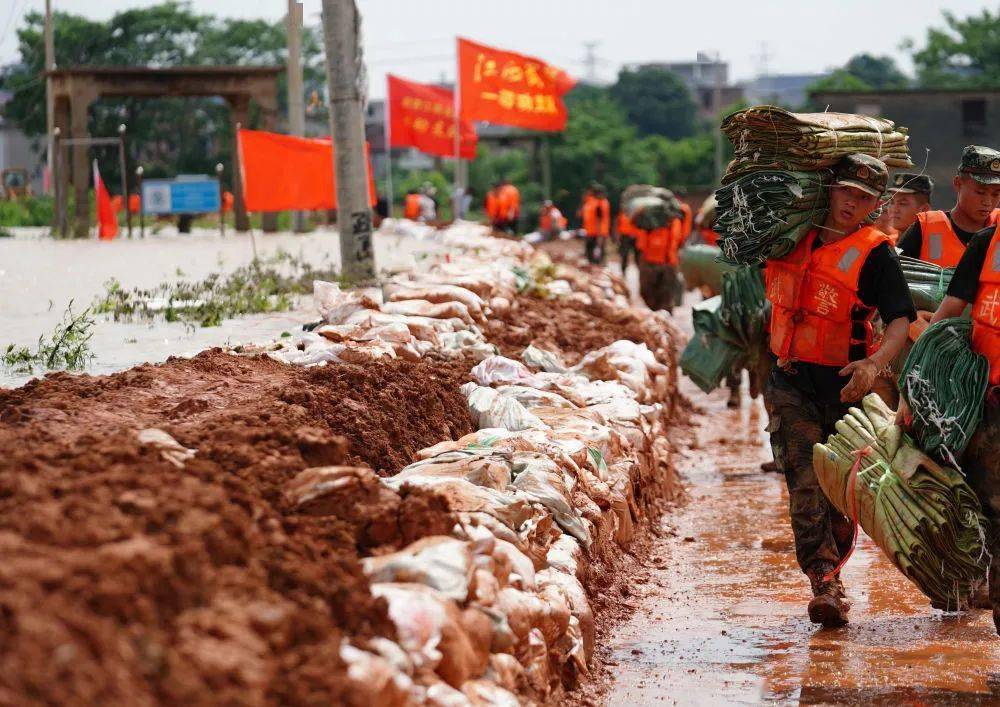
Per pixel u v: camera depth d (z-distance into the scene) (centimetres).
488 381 1033
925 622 761
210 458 571
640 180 8131
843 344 772
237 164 3781
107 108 8250
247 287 1662
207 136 8612
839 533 809
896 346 738
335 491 553
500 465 720
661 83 12181
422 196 4516
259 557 448
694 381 1149
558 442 846
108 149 8125
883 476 695
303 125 3591
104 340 1195
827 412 782
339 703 391
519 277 1767
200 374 893
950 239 891
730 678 666
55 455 526
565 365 1294
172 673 353
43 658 330
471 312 1264
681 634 747
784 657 700
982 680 651
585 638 667
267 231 3834
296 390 816
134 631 358
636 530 930
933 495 675
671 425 1523
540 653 576
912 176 1091
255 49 9100
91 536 402
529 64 3531
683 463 1332
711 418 1642
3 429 648
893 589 841
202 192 3697
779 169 764
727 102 13675
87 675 331
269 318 1415
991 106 4750
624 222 3088
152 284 1814
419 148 4481
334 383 873
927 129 4819
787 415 784
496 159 9300
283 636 402
